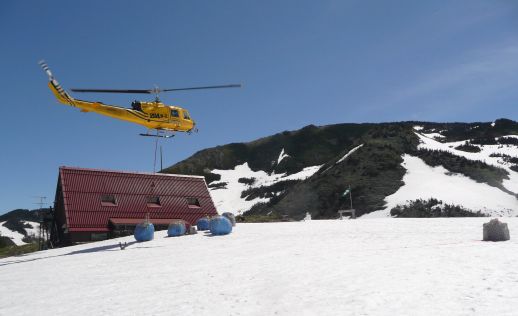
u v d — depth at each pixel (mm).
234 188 191625
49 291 14203
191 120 30625
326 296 9734
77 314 10352
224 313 9148
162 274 15469
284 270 13867
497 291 9008
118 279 15273
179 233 32750
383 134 152125
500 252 14570
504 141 162750
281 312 8766
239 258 17953
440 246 17328
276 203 142875
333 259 15523
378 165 126750
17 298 13484
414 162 129375
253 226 36906
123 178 49312
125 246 26984
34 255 31938
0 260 31484
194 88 26297
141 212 46281
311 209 117812
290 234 27375
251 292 10984
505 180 114500
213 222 30578
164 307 10195
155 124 28719
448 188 109188
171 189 51094
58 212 47312
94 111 26672
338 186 122188
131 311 10102
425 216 93625
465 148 153500
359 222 35938
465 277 10656
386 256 15375
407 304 8461
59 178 46562
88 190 45719
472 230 23797
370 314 7992
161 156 29344
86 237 41750
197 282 13180
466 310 7793
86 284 14859
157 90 26828
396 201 104812
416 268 12414
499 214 92312
